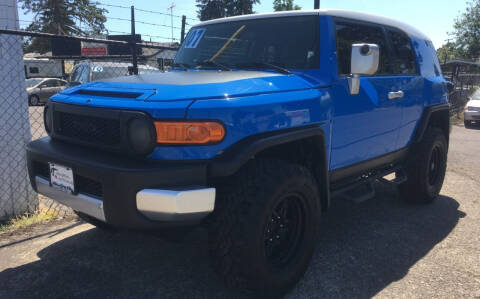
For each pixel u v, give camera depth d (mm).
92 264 3064
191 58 3570
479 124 13898
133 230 2508
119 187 2111
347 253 3271
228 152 2244
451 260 3170
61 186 2473
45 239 3555
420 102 4125
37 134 9820
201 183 2182
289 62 3051
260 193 2314
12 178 4230
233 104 2264
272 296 2506
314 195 2695
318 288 2736
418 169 4270
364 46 2715
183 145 2170
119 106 2283
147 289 2709
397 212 4305
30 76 23516
